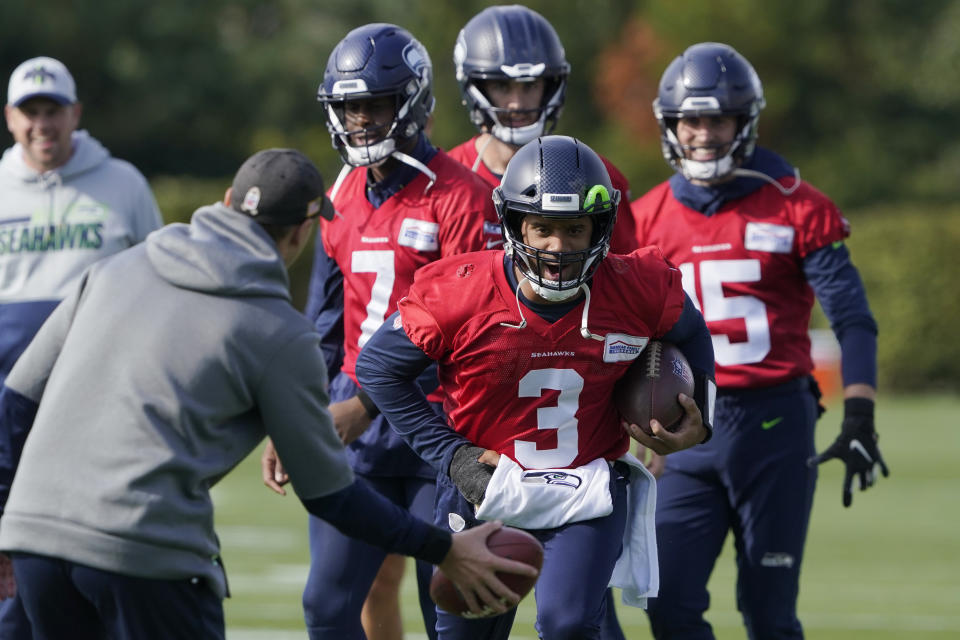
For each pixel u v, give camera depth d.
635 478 14.81
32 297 21.09
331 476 11.93
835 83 112.69
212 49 128.62
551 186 13.09
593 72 117.31
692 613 17.86
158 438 11.48
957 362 71.56
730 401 18.28
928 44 115.12
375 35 16.72
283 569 28.27
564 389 13.94
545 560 13.92
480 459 14.09
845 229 18.52
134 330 11.74
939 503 39.12
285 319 11.82
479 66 18.34
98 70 120.94
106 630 12.00
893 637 23.14
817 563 30.38
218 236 11.98
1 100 114.12
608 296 13.80
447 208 16.70
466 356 13.91
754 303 18.59
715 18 109.69
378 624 18.34
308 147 112.19
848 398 17.84
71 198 21.38
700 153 18.58
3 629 15.86
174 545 11.55
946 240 71.12
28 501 11.71
